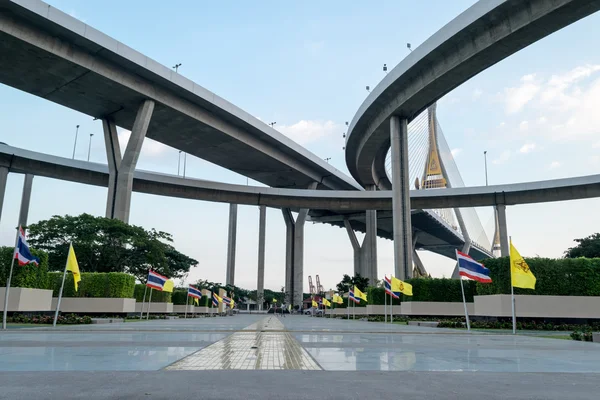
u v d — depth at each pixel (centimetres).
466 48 4850
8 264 3028
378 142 7400
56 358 1089
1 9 4925
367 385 771
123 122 7638
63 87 6331
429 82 5356
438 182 10512
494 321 3256
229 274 10825
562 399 671
